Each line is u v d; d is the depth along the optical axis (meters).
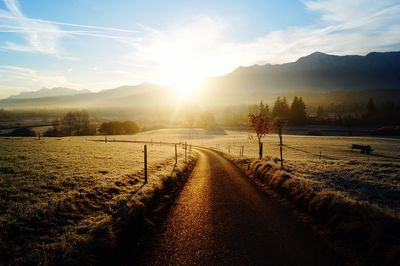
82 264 7.21
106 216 10.65
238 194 15.82
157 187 15.79
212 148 68.19
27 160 23.42
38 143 44.50
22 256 7.36
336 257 7.75
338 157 50.56
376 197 14.48
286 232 9.66
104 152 35.19
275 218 11.23
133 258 7.85
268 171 20.52
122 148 44.03
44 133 117.94
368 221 9.16
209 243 8.76
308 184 15.27
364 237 8.57
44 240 8.36
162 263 7.51
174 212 12.23
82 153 32.06
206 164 33.59
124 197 13.23
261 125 38.25
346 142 75.69
